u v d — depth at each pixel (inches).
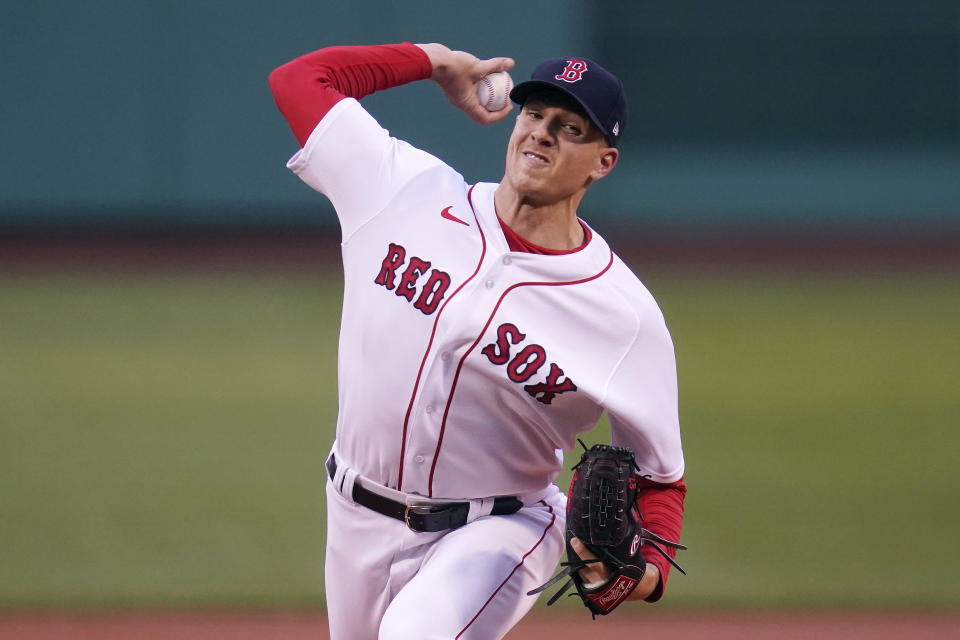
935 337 1953.7
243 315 2055.9
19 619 829.8
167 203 2965.1
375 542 497.0
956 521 1083.3
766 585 922.7
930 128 3339.1
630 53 3353.8
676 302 2272.4
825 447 1331.2
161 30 2896.2
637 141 3363.7
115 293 2258.9
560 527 518.0
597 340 469.1
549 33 2974.9
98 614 842.2
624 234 3127.5
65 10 2878.9
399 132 2945.4
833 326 2047.2
